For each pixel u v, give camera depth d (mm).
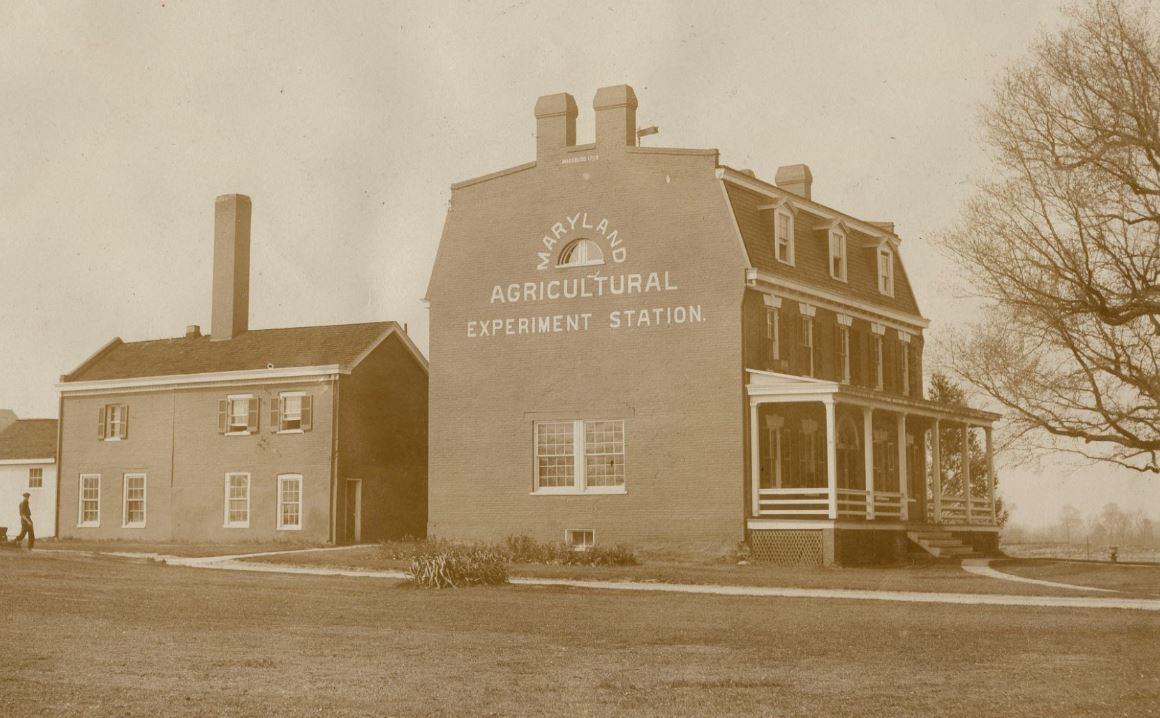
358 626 17688
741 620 19297
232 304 48938
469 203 40094
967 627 18312
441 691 11930
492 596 23438
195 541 45938
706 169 36531
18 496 51688
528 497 37750
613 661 14234
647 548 35750
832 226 41125
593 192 38031
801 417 38125
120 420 48719
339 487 43906
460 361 39375
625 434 36594
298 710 10773
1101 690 12312
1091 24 30688
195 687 11852
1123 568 34062
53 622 17266
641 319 36812
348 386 44688
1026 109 31500
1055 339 31797
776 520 34125
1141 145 29891
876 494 35812
